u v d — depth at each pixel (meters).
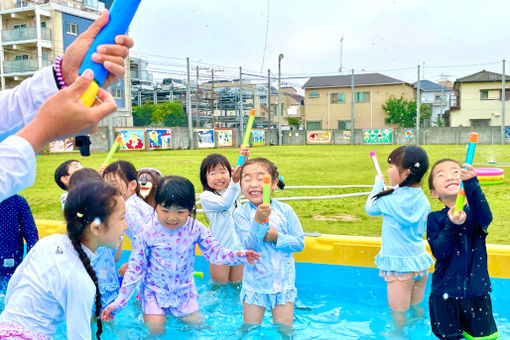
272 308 2.69
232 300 3.20
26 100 1.13
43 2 30.11
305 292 3.30
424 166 2.88
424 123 36.31
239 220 2.87
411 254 2.81
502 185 8.75
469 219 2.39
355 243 3.51
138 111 39.66
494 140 30.12
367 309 2.98
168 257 2.68
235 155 19.45
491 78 33.53
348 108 37.41
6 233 3.06
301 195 7.57
